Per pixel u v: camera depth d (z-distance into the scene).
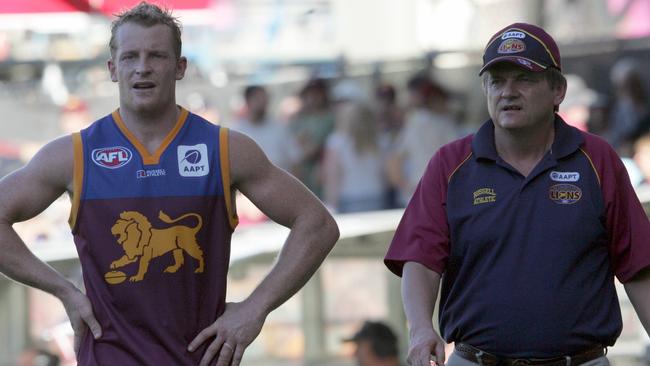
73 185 15.16
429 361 15.29
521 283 15.59
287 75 37.62
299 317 30.62
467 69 35.78
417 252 16.09
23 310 30.42
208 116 35.44
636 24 39.19
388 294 30.62
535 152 15.95
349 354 30.39
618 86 34.31
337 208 34.16
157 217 15.12
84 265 15.22
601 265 15.79
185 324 15.25
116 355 15.16
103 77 36.25
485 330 15.75
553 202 15.68
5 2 36.03
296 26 41.97
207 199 15.26
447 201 16.06
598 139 16.06
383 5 44.88
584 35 39.56
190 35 39.88
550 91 15.79
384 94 34.91
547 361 15.61
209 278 15.37
